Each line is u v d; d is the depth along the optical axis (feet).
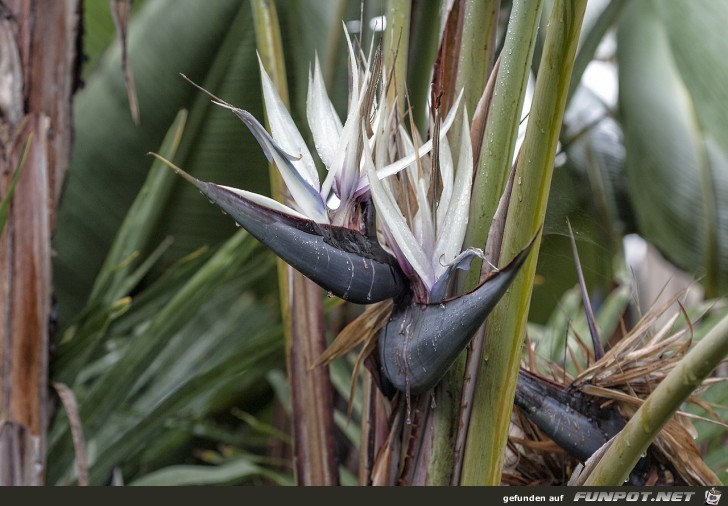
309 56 21.25
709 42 17.69
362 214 11.81
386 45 12.46
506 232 11.81
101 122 22.68
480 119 12.03
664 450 12.23
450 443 11.96
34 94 13.44
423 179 11.80
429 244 11.75
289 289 12.75
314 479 12.69
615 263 20.26
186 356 19.53
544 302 28.17
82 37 13.69
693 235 26.58
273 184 12.50
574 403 12.19
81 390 16.96
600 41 13.15
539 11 11.84
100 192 22.93
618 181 34.09
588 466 11.90
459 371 11.94
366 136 11.72
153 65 22.40
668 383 11.55
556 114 11.66
